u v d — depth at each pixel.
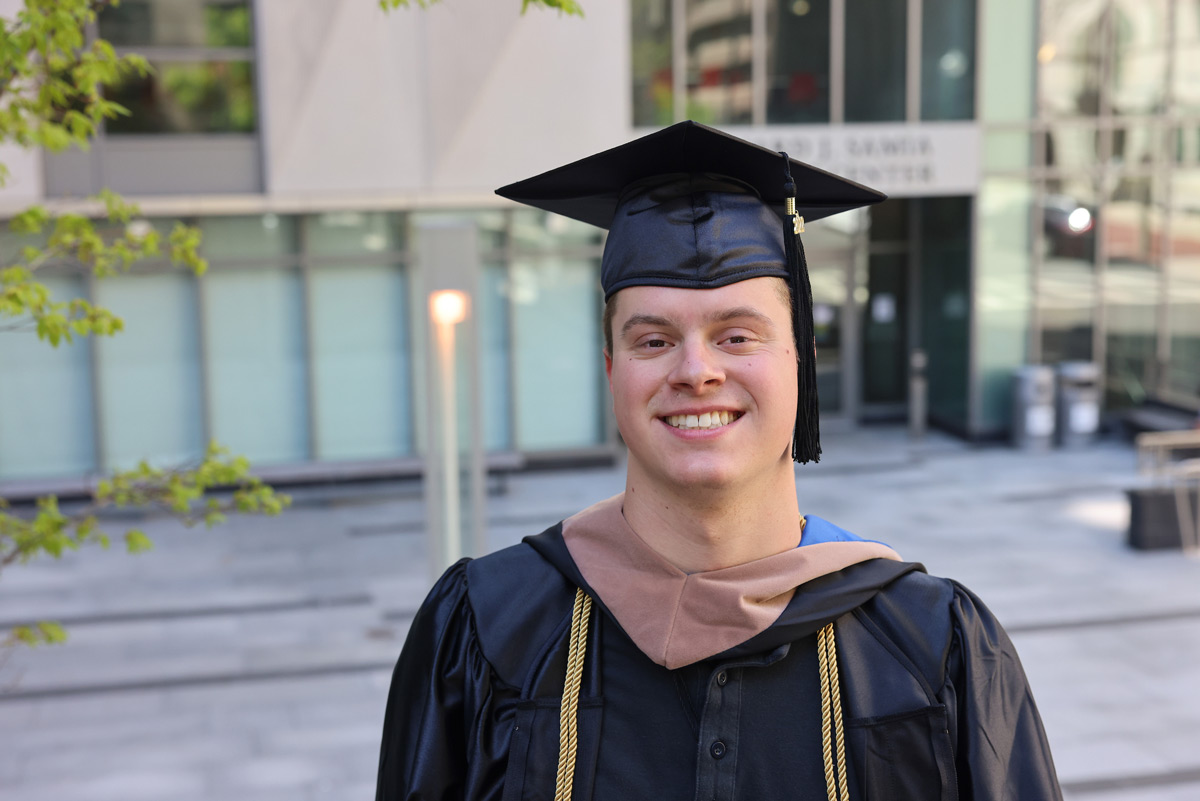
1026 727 1.52
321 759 7.68
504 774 1.52
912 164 16.30
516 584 1.63
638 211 1.53
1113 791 7.04
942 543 12.56
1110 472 15.58
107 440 14.37
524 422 15.94
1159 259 17.34
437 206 14.48
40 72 4.40
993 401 17.33
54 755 7.76
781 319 1.47
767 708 1.46
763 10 15.87
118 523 13.83
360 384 15.02
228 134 13.76
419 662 1.66
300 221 14.55
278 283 14.65
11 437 14.14
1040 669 9.03
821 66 16.09
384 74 13.91
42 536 4.82
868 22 16.16
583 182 1.62
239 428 14.77
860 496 14.63
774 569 1.49
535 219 15.43
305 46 13.67
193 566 12.14
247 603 10.91
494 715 1.56
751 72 15.93
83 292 13.98
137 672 9.23
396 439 15.16
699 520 1.47
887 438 18.06
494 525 13.36
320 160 13.88
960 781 1.48
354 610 10.65
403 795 1.59
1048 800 1.46
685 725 1.47
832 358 18.72
